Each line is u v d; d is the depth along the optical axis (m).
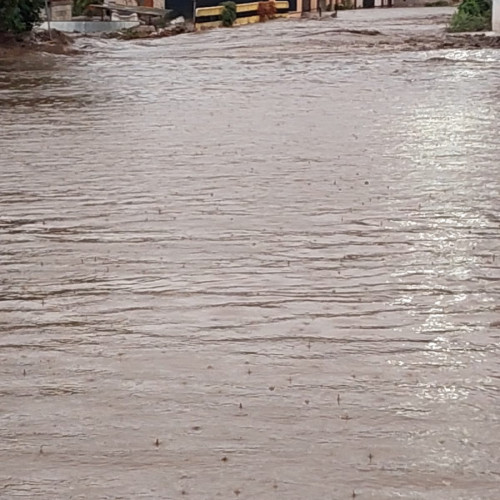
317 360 7.43
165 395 6.88
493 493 5.56
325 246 10.31
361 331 8.01
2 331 8.20
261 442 6.18
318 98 21.69
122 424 6.46
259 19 56.00
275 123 18.19
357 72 26.84
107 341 7.92
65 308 8.71
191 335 7.99
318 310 8.50
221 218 11.48
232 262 9.85
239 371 7.25
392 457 5.96
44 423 6.51
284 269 9.61
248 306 8.62
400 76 25.55
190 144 16.25
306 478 5.74
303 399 6.76
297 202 12.12
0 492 5.66
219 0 53.78
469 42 34.25
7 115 20.30
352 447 6.09
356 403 6.68
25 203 12.52
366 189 12.73
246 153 15.30
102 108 20.92
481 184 12.92
